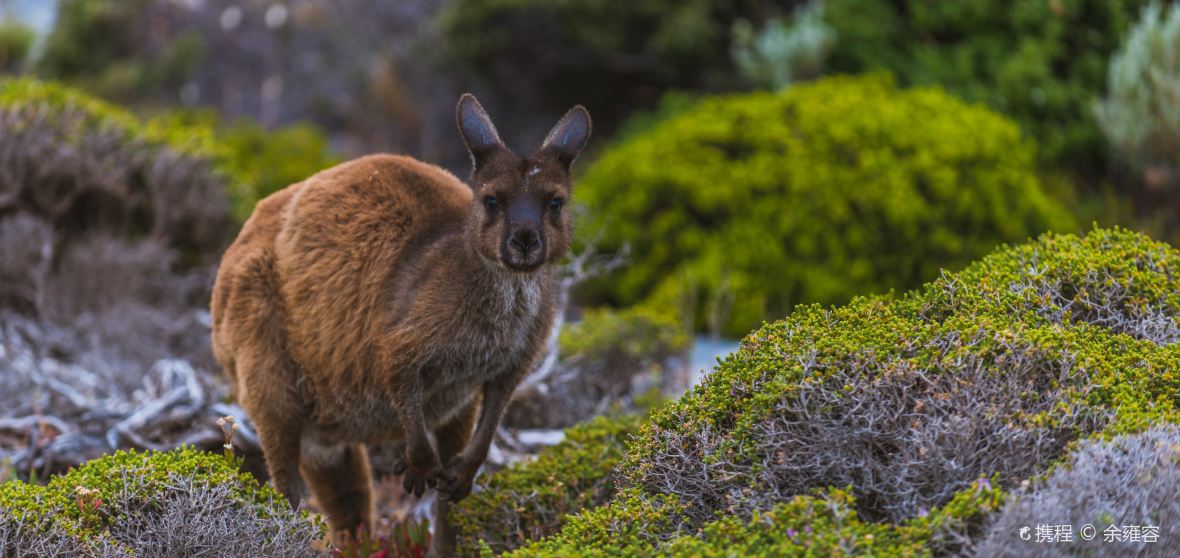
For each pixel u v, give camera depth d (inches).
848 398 258.7
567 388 477.4
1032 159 706.8
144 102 1069.8
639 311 595.5
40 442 403.9
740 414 273.9
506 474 343.3
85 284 545.6
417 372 309.1
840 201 654.5
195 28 1129.4
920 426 252.2
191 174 597.0
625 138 898.1
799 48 841.5
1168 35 709.9
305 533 292.2
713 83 961.5
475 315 307.0
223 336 344.2
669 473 273.6
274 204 345.7
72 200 583.2
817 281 649.0
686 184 679.1
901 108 681.6
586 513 273.1
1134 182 729.6
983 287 307.3
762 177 668.1
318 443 347.3
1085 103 773.9
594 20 987.3
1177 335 298.0
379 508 401.1
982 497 233.1
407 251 320.2
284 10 1133.7
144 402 427.2
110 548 268.4
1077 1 800.9
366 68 1088.8
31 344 521.3
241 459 301.0
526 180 308.8
